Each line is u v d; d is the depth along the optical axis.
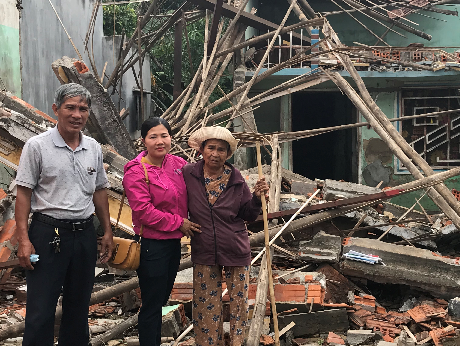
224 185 3.22
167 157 3.27
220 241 3.16
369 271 5.48
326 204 5.69
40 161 2.82
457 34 12.73
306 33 13.21
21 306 5.08
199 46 16.56
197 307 3.25
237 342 3.20
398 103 11.99
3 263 4.37
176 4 17.69
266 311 4.62
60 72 7.20
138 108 14.14
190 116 8.96
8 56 7.67
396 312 5.15
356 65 11.07
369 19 13.02
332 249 5.81
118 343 4.17
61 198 2.86
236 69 11.24
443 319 4.86
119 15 15.55
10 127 5.54
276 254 6.27
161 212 3.04
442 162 12.02
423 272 5.45
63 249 2.86
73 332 3.14
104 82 12.64
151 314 3.16
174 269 3.27
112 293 4.57
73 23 11.03
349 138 15.20
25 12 8.58
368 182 11.99
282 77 11.32
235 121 11.14
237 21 10.98
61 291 3.12
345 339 4.55
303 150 17.34
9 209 5.86
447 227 7.20
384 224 6.72
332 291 5.45
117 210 5.66
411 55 11.23
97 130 7.39
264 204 3.21
